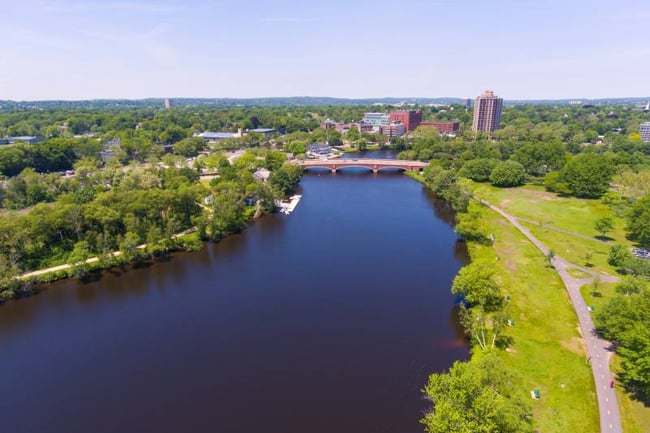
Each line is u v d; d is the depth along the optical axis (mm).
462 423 59719
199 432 77562
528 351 94312
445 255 159375
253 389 89000
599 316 97312
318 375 93188
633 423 72125
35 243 145125
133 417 81688
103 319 117875
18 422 81062
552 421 72875
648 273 121938
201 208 192000
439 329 109812
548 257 142250
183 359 99688
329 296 128750
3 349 104812
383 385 89438
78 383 91812
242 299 128000
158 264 153500
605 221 166125
